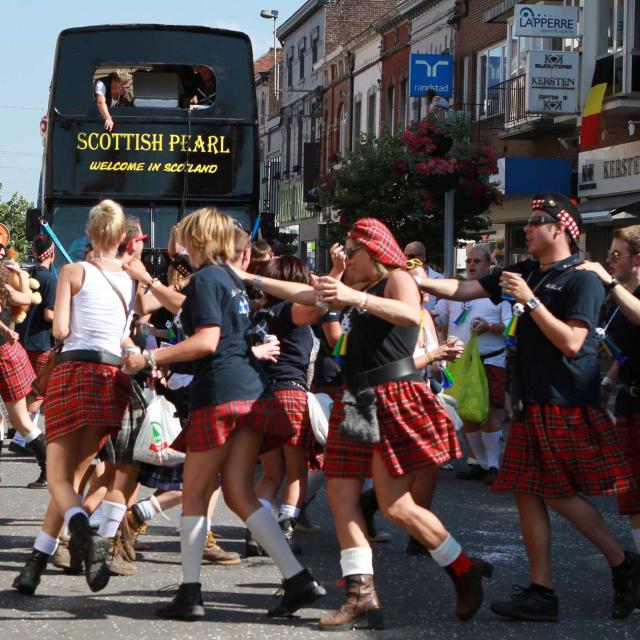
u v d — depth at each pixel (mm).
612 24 32969
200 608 8211
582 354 8391
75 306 8914
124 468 9562
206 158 20891
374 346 7902
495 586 9430
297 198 80438
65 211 20641
